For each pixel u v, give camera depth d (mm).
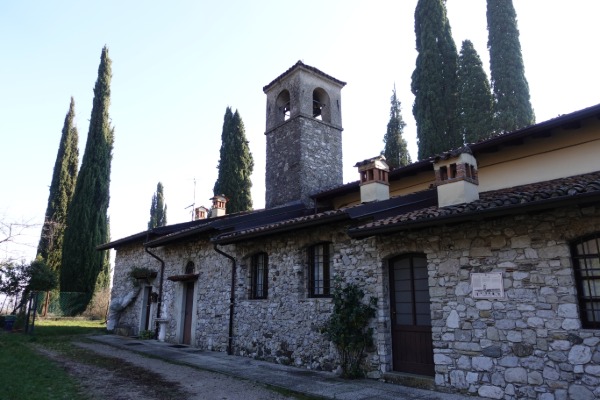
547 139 8930
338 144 17031
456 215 6594
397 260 8570
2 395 6543
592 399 5594
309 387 7570
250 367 9633
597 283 5992
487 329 6738
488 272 6883
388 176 11219
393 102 25359
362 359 8453
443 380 7109
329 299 9453
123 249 19328
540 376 6090
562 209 6301
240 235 11062
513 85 17484
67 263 25375
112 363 10109
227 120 27922
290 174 15930
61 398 6656
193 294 14172
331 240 9688
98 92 28922
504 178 9484
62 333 16812
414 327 8031
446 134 18859
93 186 26938
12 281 18656
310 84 16922
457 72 19484
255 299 11648
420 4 20859
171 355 11414
